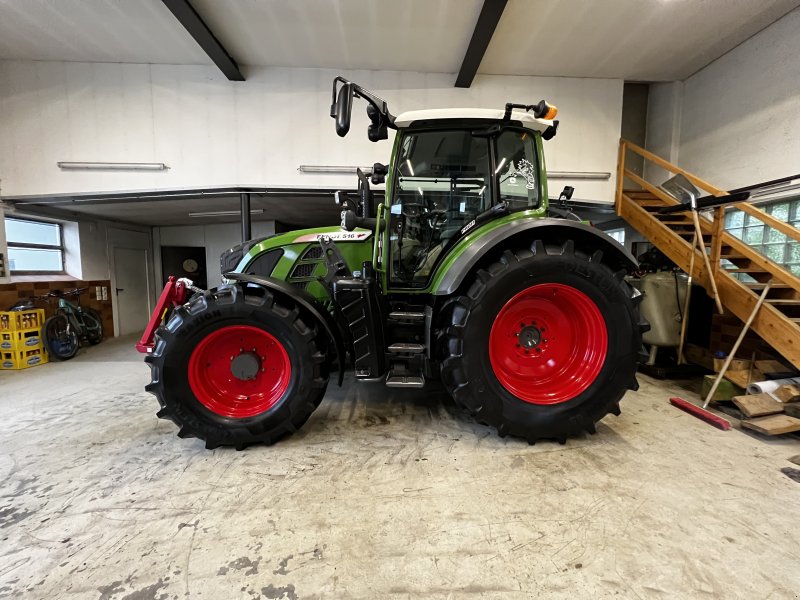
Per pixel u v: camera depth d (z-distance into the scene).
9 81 3.99
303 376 1.92
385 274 2.29
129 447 1.98
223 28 3.41
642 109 5.43
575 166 4.33
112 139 4.05
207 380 1.98
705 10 3.27
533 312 2.06
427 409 2.48
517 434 1.95
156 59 3.92
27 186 4.11
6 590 1.08
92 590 1.08
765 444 1.98
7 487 1.61
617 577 1.11
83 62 3.97
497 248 1.98
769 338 2.56
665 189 3.20
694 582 1.09
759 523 1.34
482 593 1.06
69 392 2.99
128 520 1.39
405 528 1.32
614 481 1.62
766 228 3.65
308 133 4.09
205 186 4.11
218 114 4.05
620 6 3.19
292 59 3.88
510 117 2.10
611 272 1.91
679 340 3.33
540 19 3.33
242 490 1.56
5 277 4.30
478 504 1.46
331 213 5.77
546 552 1.21
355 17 3.26
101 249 5.61
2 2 3.09
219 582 1.10
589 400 1.94
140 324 6.39
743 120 3.83
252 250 2.50
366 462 1.78
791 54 3.36
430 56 3.81
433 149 2.25
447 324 1.98
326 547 1.24
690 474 1.68
